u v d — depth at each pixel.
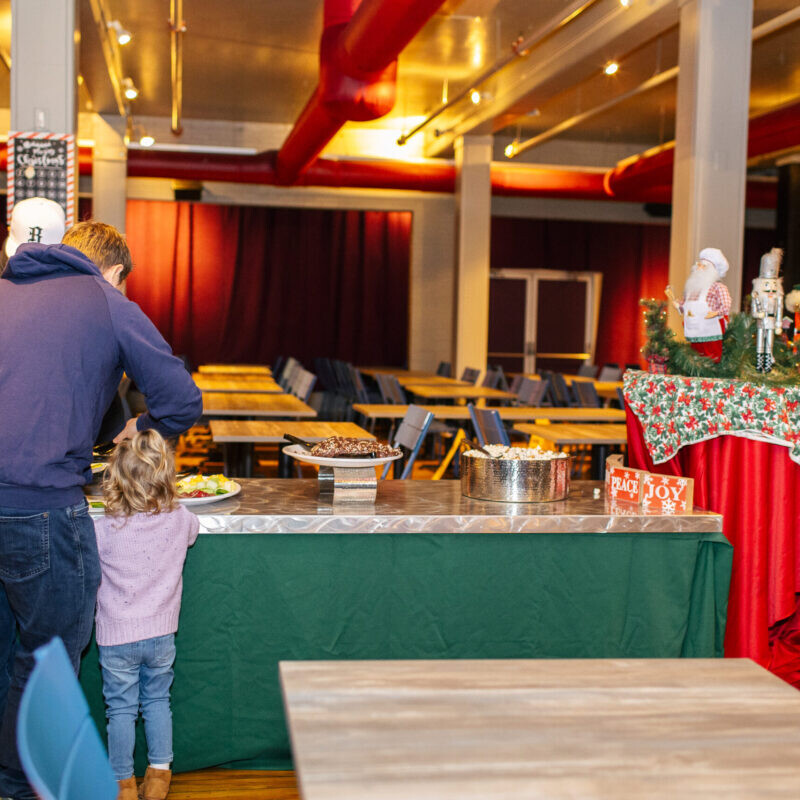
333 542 2.54
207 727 2.53
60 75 5.03
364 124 11.97
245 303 12.96
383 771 1.03
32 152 4.95
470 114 10.54
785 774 1.05
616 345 13.97
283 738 2.56
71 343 2.04
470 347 11.45
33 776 0.88
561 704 1.25
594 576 2.67
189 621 2.50
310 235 13.09
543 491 2.79
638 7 6.47
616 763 1.07
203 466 8.16
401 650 2.59
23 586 2.00
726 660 1.46
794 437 2.91
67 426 2.01
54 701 1.00
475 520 2.57
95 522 2.25
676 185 6.02
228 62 9.20
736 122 5.84
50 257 2.11
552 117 11.45
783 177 11.67
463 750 1.09
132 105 11.27
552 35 7.88
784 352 3.28
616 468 2.89
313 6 7.45
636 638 2.70
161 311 12.73
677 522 2.68
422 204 13.22
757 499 2.95
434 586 2.59
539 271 13.93
